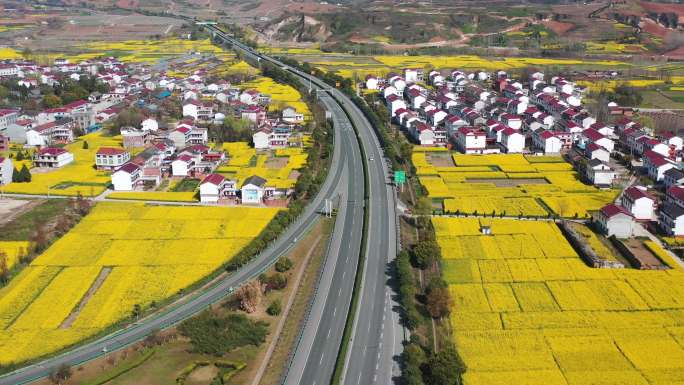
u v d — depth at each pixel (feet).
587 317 384.47
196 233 510.99
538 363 337.52
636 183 635.66
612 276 437.17
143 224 528.22
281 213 556.10
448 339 362.12
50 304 401.90
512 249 482.28
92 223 529.04
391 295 418.51
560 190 613.11
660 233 508.94
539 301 404.77
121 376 335.88
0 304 401.70
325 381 331.16
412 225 536.83
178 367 344.90
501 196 596.29
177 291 419.95
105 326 379.55
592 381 321.73
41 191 605.31
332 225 535.19
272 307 399.03
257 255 480.23
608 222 499.51
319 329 380.78
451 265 456.45
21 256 462.60
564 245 488.85
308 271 457.68
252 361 351.46
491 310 394.73
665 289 417.69
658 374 326.85
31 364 345.51
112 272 443.73
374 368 341.21
